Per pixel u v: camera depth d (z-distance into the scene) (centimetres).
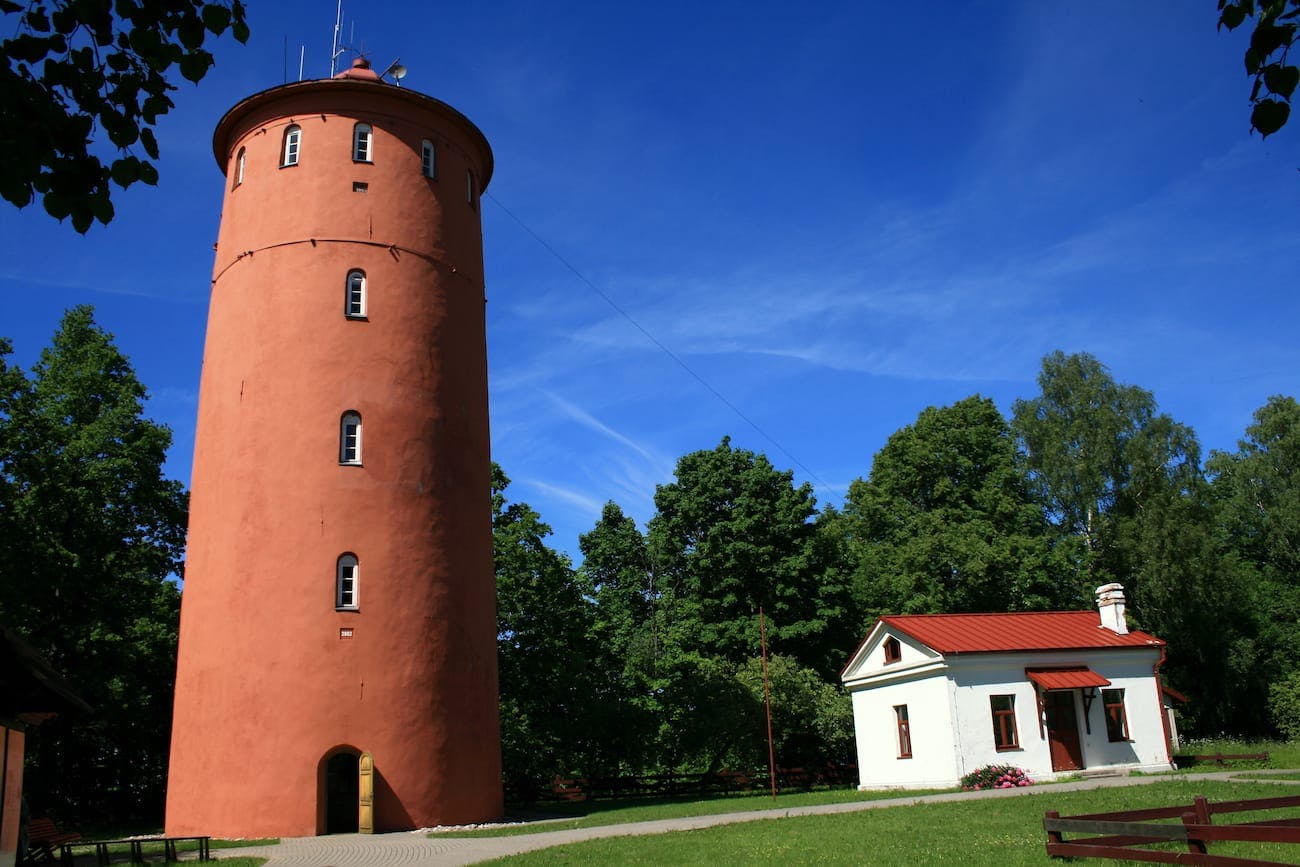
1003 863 1298
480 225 3064
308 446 2473
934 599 4353
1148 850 1186
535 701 3669
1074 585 4494
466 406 2756
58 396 3475
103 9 562
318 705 2291
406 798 2298
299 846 2014
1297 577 4953
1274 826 1177
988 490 4722
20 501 3036
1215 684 4566
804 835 1720
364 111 2784
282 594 2364
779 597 4459
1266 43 521
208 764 2319
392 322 2639
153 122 607
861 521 5369
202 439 2653
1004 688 2806
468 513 2667
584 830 2098
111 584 3294
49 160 562
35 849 1761
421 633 2434
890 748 3031
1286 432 5091
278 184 2702
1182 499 4562
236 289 2678
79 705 1434
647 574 6347
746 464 4928
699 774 3822
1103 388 4934
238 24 609
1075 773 2783
